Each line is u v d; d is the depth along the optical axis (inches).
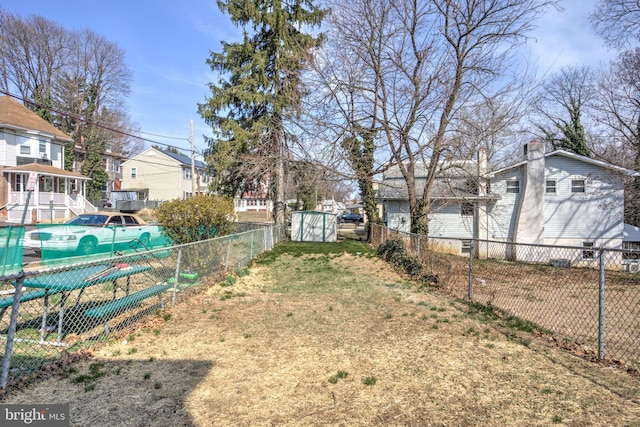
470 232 858.1
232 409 125.9
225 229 403.5
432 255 398.9
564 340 200.7
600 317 172.6
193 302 273.1
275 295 304.2
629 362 168.6
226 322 225.5
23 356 162.9
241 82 801.6
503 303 298.7
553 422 116.7
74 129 1553.9
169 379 148.0
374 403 130.3
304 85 703.7
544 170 827.4
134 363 163.2
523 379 148.3
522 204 827.4
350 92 597.3
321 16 810.2
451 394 136.2
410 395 135.8
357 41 594.2
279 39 804.0
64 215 1077.8
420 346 186.2
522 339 197.6
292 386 143.3
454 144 583.5
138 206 1641.2
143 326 212.5
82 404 127.2
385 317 239.0
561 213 837.2
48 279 183.3
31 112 1159.6
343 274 418.6
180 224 379.6
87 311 185.8
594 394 134.9
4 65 1401.3
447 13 558.6
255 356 173.0
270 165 776.9
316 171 633.6
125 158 2027.6
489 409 125.2
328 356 173.3
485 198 801.6
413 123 599.8
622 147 924.6
